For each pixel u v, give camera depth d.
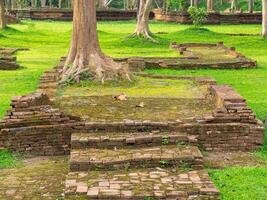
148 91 12.59
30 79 16.08
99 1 54.47
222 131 8.87
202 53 23.62
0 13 35.44
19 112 8.89
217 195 6.56
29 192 7.04
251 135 8.88
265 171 7.60
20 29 38.81
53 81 13.65
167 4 51.75
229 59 20.56
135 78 14.23
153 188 6.66
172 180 6.95
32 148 8.80
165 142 8.23
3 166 8.12
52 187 7.21
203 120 8.95
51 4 59.56
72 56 14.05
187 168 7.47
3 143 8.74
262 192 6.83
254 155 8.66
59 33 36.88
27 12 50.53
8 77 16.55
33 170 7.95
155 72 17.66
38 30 38.69
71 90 12.75
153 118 9.41
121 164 7.43
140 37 30.02
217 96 10.21
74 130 8.84
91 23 13.95
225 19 47.47
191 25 45.66
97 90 12.73
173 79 14.64
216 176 7.41
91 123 8.85
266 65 20.42
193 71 18.20
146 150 7.93
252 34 35.34
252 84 15.59
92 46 13.94
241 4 62.81
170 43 29.48
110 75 13.55
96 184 6.82
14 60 19.52
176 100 11.37
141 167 7.49
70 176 7.13
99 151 7.95
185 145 8.21
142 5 30.36
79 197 6.50
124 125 8.80
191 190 6.59
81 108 10.36
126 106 10.61
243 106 9.11
